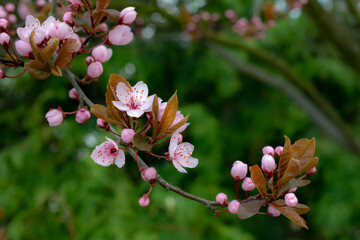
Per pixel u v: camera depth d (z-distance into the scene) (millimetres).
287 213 388
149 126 400
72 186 1128
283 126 1493
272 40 1402
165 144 1253
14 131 1437
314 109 1142
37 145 1190
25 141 1262
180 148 414
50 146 1278
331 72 1513
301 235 1735
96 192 1123
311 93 1126
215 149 1305
